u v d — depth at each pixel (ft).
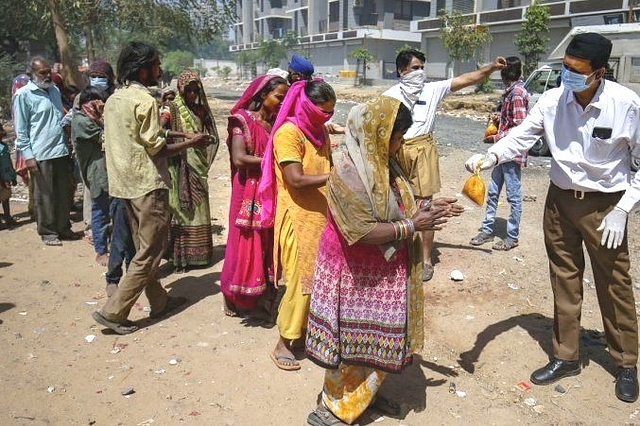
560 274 11.69
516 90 19.07
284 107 12.06
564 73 10.16
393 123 8.61
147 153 13.17
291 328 12.08
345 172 8.84
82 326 14.39
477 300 15.76
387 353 9.50
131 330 14.03
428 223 8.93
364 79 152.46
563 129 10.82
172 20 64.28
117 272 15.60
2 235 22.16
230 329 14.19
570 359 11.89
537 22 85.40
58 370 12.33
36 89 19.89
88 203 21.35
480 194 11.14
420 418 10.70
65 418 10.68
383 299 9.38
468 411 10.94
